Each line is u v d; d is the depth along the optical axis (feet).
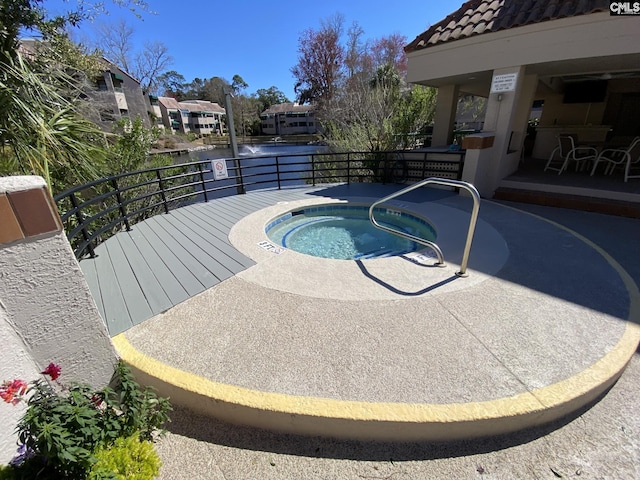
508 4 18.65
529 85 21.53
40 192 4.63
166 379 6.09
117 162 23.38
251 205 19.24
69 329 5.41
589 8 14.49
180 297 8.96
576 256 11.27
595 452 5.11
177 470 5.15
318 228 17.57
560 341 6.98
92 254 11.81
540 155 30.19
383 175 25.79
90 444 4.39
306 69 86.28
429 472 4.93
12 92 9.82
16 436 4.56
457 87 26.13
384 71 56.85
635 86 26.37
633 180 19.13
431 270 10.41
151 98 134.10
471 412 5.28
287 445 5.47
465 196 20.20
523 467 4.93
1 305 4.50
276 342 7.07
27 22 11.86
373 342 7.00
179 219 16.60
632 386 6.31
